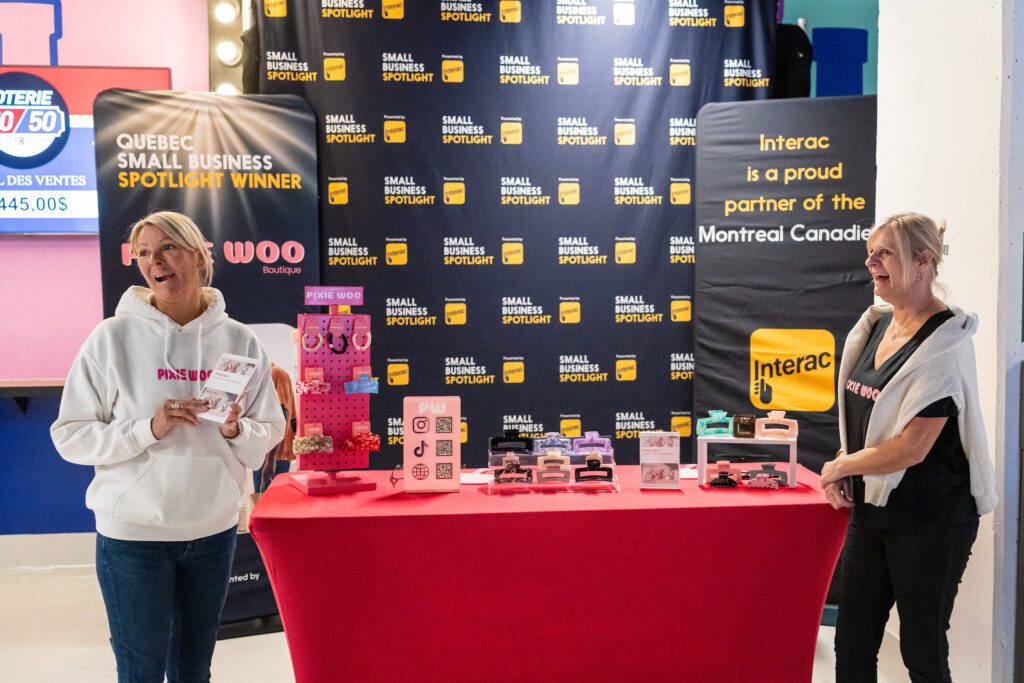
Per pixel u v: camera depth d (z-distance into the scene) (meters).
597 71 3.93
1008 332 2.56
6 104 4.07
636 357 4.03
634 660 2.35
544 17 3.89
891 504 2.15
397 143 3.85
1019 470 2.57
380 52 3.82
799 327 3.65
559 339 3.99
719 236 3.74
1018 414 2.58
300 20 3.77
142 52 4.20
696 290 3.80
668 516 2.24
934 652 2.13
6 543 4.27
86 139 4.12
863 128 3.56
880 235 2.17
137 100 3.54
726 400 3.76
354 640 2.27
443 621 2.28
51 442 4.29
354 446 2.42
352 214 3.85
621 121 3.95
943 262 2.86
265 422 2.17
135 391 2.00
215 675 3.11
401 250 3.89
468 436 3.97
